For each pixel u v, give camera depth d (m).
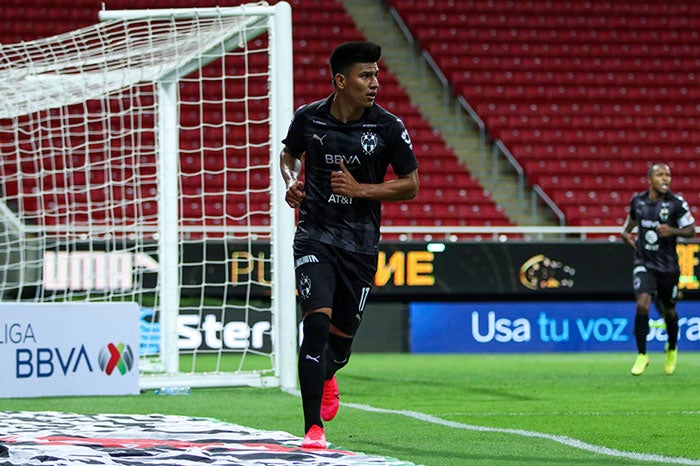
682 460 15.96
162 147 34.34
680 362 45.28
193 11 31.44
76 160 60.81
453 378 36.06
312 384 16.27
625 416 23.06
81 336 28.42
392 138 16.88
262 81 70.19
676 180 67.31
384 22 78.50
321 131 16.81
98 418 21.48
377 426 20.91
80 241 46.25
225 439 17.64
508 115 70.56
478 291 52.03
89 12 72.69
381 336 53.00
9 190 57.97
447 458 16.12
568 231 52.19
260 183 62.97
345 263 16.83
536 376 36.94
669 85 74.75
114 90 35.19
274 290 31.33
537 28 77.69
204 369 43.06
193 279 49.94
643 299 35.69
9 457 14.60
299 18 76.19
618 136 69.75
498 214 62.91
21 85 32.81
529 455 16.50
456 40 75.75
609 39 77.62
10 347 27.80
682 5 80.62
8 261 47.62
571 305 54.06
